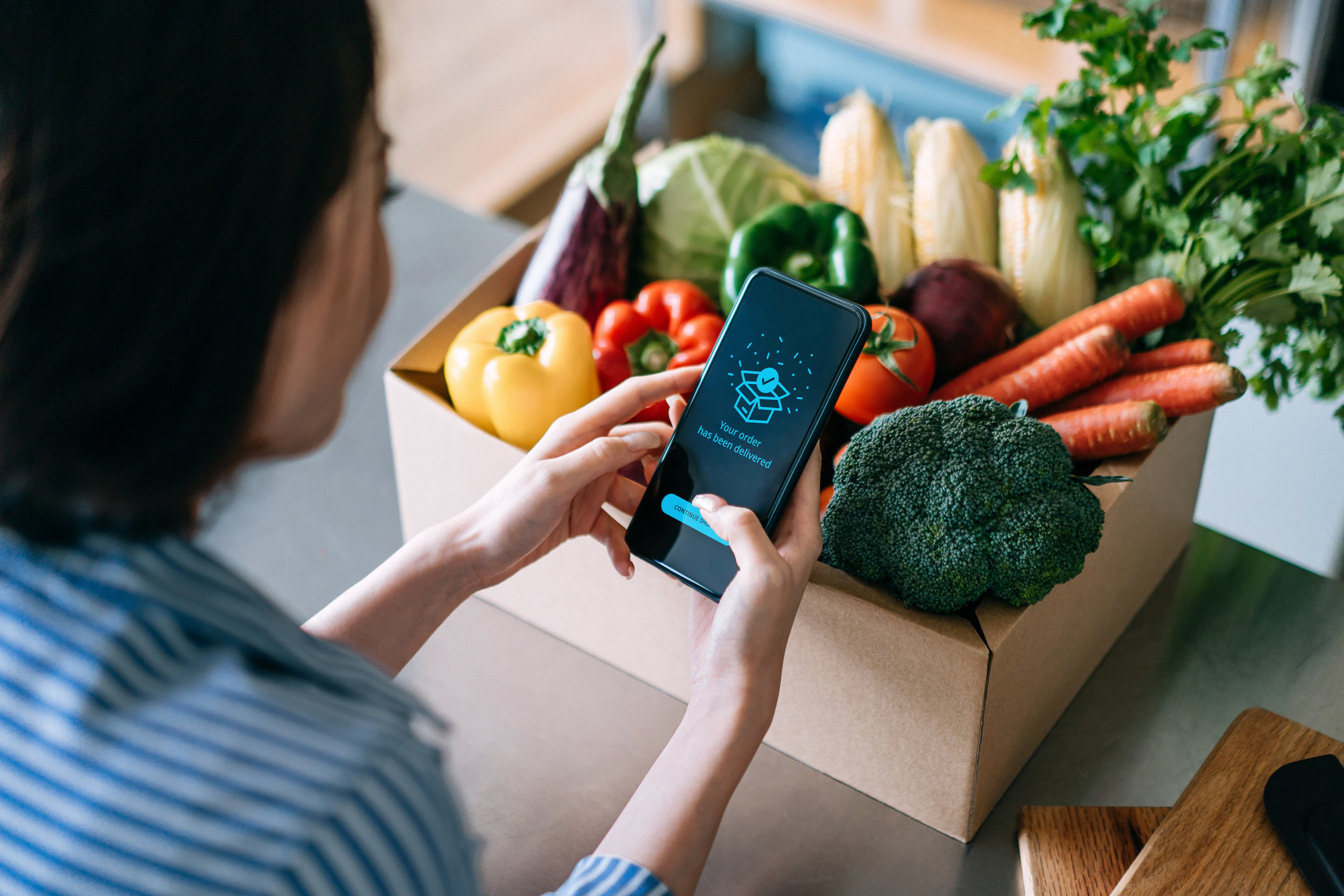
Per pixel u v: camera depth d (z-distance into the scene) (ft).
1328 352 2.74
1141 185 2.89
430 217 4.50
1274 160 2.77
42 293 1.03
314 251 1.19
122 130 1.01
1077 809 2.32
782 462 2.15
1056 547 2.04
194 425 1.11
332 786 1.14
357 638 2.11
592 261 3.07
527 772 2.52
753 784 2.48
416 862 1.20
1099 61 2.94
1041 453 2.09
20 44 1.01
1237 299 2.82
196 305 1.06
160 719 1.13
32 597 1.15
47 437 1.06
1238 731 2.23
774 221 3.02
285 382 1.30
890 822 2.40
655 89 8.57
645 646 2.61
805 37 8.59
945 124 3.28
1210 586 2.90
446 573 2.19
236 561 3.07
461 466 2.66
